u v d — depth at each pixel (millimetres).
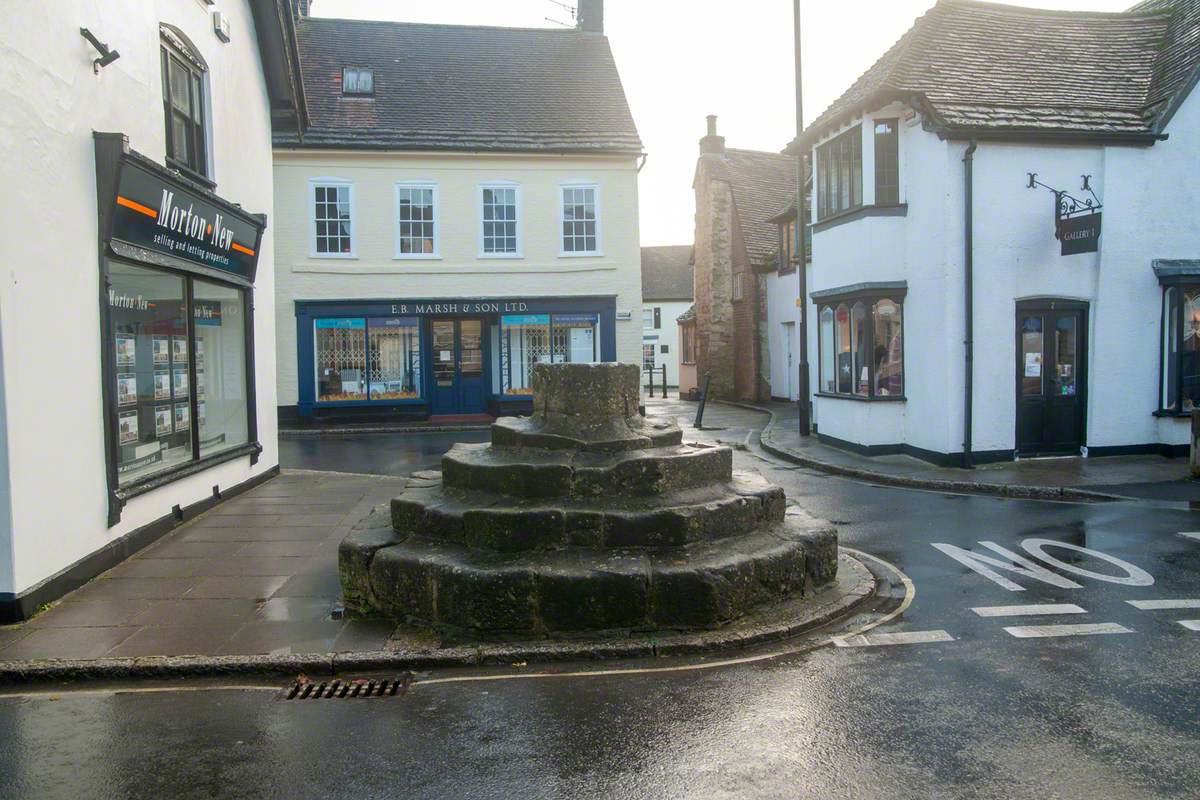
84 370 7008
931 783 3801
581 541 6113
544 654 5469
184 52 9469
